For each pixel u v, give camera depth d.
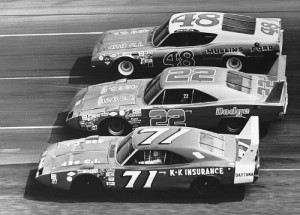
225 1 87.88
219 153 48.03
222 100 56.19
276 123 60.41
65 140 59.47
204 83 56.88
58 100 66.94
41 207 48.50
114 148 50.88
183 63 67.25
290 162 54.41
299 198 48.25
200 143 48.53
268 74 61.28
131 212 46.94
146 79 62.88
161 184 47.75
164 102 56.88
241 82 57.97
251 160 47.25
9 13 88.62
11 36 82.06
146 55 67.50
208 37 66.50
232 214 46.00
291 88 66.00
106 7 88.69
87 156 50.09
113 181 48.09
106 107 58.03
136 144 48.59
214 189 48.22
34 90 69.31
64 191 50.84
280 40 66.56
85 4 90.31
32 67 74.31
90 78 71.12
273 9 84.31
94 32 81.38
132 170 47.75
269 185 50.47
